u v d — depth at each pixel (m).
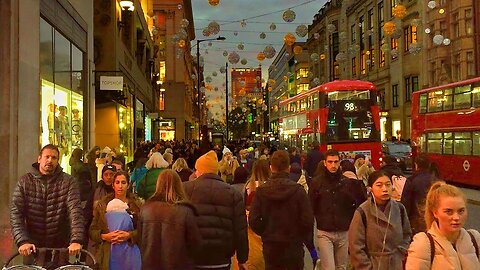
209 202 5.62
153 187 9.49
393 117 54.41
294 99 32.25
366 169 12.77
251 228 6.67
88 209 7.30
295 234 6.54
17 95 9.74
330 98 24.83
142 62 36.62
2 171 9.38
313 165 16.98
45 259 5.52
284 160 6.70
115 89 19.75
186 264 5.27
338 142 24.58
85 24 17.69
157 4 68.12
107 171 7.52
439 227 3.88
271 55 22.09
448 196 3.79
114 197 6.77
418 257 3.85
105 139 24.36
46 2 12.32
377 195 5.61
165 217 5.21
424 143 26.95
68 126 15.23
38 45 11.21
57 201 5.71
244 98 76.19
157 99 54.72
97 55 23.11
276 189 6.54
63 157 14.41
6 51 9.59
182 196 5.39
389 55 55.66
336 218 7.32
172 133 64.06
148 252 5.20
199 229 5.50
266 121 105.06
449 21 43.91
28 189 5.68
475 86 22.38
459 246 3.85
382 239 5.53
